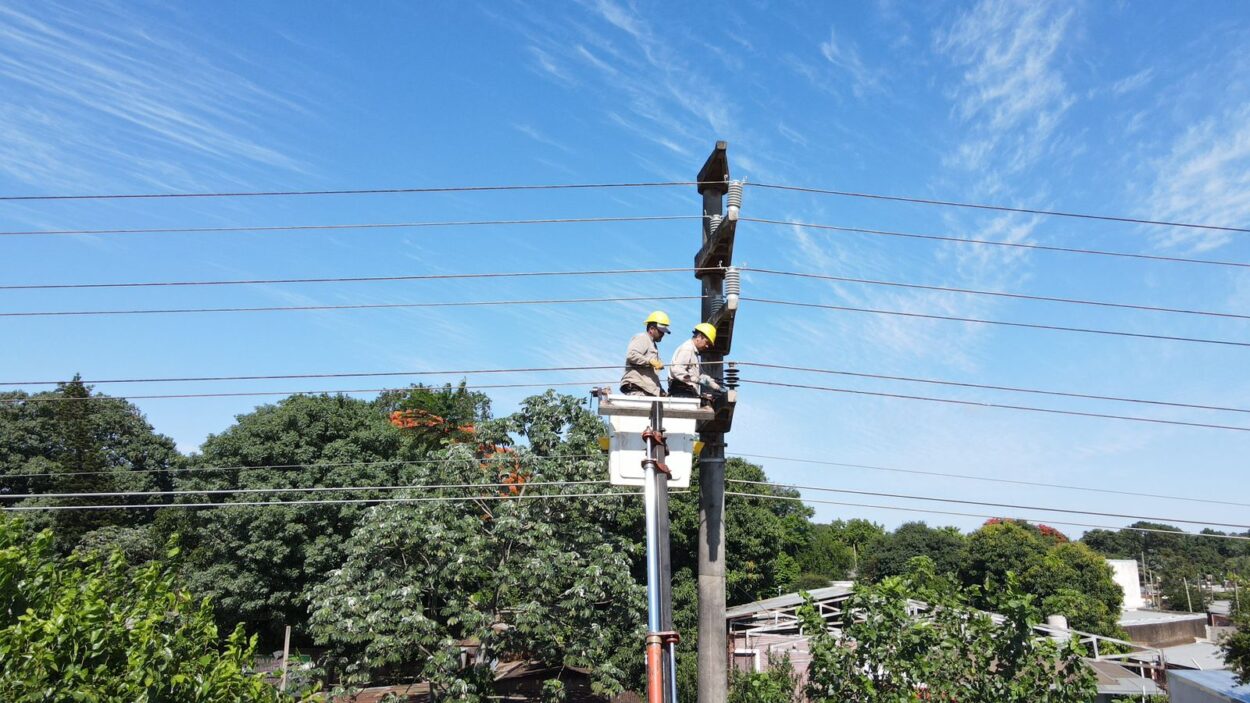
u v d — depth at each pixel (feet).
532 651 82.38
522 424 95.55
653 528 24.11
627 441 25.27
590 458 91.15
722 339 38.06
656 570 23.67
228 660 35.60
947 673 39.17
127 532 151.74
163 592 36.17
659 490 24.59
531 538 81.76
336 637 75.51
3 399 167.53
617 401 25.41
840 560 308.40
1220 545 422.82
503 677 118.93
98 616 30.22
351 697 80.74
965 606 40.73
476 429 92.89
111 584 36.52
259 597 139.74
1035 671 38.91
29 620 28.58
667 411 25.64
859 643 39.88
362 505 140.77
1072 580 202.39
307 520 141.79
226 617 142.00
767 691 42.24
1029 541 215.92
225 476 146.82
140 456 177.99
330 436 151.12
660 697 22.35
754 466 155.53
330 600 77.20
